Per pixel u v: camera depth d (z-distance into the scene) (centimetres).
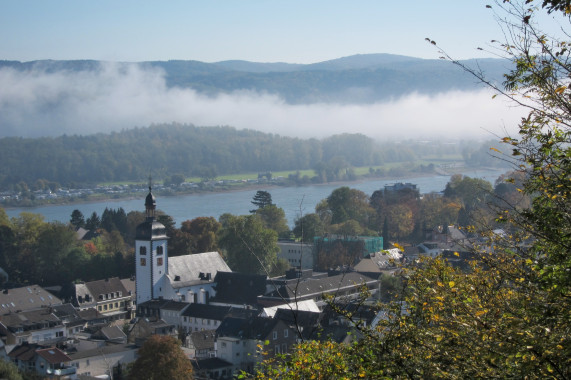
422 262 2769
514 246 2602
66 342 14938
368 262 18725
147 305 17088
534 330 2044
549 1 2148
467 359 2256
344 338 9119
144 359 10506
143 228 18175
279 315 11781
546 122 2283
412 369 2395
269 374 3231
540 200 2369
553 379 2011
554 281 2222
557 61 2206
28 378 11656
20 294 17712
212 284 18625
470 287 2567
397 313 2650
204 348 13412
